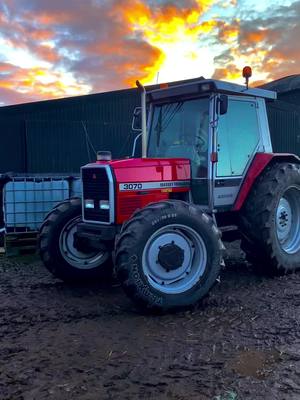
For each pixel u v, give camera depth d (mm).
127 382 2867
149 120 5508
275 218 5258
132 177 4574
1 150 11969
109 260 5453
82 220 5137
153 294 4047
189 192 4996
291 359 3146
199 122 5039
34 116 13062
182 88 5020
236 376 2914
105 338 3594
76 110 13414
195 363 3115
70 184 7578
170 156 5254
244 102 5332
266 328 3725
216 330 3719
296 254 5520
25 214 7227
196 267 4312
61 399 2672
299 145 15234
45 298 4746
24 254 7016
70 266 5289
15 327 3885
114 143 13094
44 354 3312
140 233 4027
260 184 5293
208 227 4320
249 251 5371
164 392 2734
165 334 3656
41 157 12273
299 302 4379
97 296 4793
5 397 2709
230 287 4930
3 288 5207
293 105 15102
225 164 5074
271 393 2691
